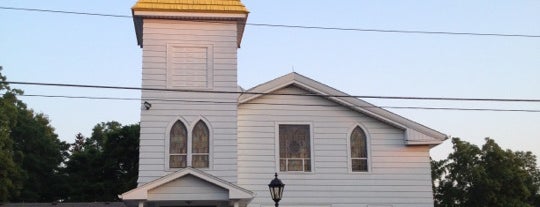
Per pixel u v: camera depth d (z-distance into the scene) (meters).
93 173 52.38
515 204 43.72
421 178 24.83
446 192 46.50
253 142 24.25
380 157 24.91
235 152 23.30
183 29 24.17
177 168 22.92
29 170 52.19
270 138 24.41
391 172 24.80
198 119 23.50
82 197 50.66
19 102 54.59
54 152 55.41
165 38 23.98
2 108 44.16
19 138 52.97
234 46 24.27
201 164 23.08
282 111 24.75
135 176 51.19
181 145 23.20
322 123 24.91
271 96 24.83
